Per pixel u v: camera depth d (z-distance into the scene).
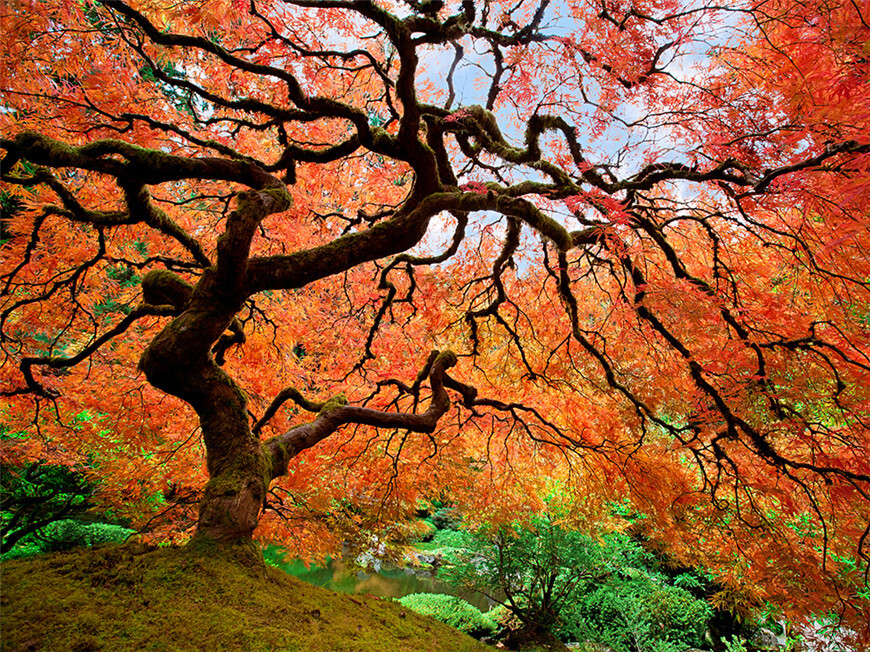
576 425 4.77
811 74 2.68
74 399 4.30
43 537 7.16
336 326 6.06
